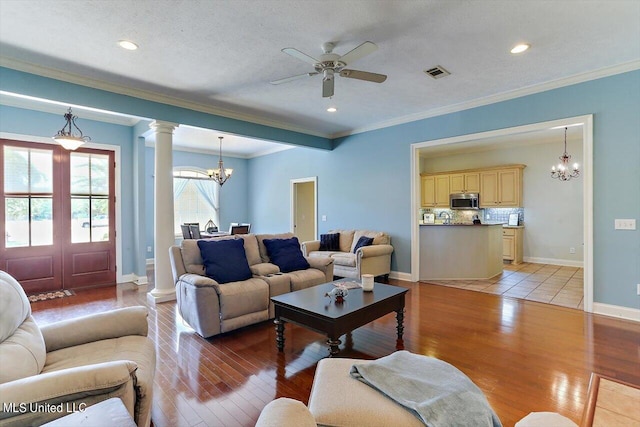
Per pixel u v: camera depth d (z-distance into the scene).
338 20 2.56
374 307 2.69
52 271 4.88
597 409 1.65
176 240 7.79
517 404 1.99
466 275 5.54
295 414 1.01
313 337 3.11
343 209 6.49
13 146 4.54
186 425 1.83
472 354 2.67
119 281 5.44
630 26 2.66
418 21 2.58
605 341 2.90
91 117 5.16
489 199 7.85
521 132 4.16
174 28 2.65
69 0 2.27
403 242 5.51
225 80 3.74
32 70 3.28
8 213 4.52
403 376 1.49
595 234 3.65
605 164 3.57
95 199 5.25
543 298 4.33
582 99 3.70
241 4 2.35
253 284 3.38
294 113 5.11
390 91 4.15
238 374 2.40
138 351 1.74
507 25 2.64
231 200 8.82
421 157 9.01
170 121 4.32
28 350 1.45
